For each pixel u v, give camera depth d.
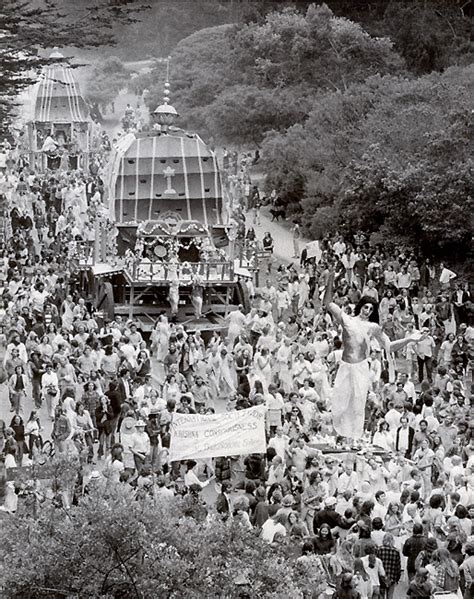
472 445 37.56
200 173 63.47
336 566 26.98
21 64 40.78
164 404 38.66
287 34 105.69
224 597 19.62
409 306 57.69
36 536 19.59
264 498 31.00
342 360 31.38
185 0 126.31
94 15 40.97
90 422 38.88
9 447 34.88
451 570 27.42
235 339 52.81
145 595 19.08
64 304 52.66
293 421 37.16
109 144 93.56
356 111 89.31
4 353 49.03
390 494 31.88
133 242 62.78
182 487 31.56
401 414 39.06
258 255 72.69
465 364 51.88
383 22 116.12
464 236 71.94
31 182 77.62
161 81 115.25
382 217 77.12
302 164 85.62
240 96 103.06
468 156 73.62
